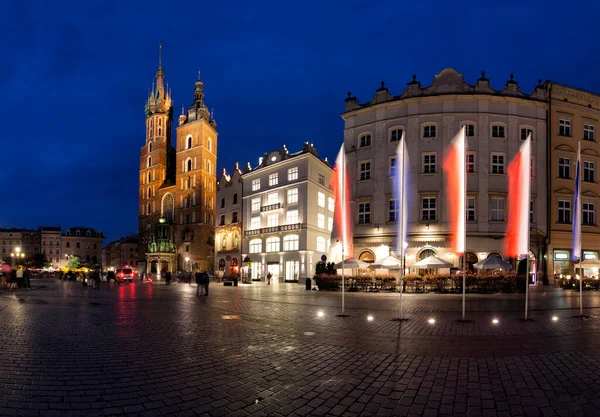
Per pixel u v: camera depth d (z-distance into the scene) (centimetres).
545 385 654
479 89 3884
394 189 3900
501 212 3734
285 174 5597
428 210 3784
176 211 9906
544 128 3931
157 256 9331
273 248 5666
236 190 6544
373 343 990
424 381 673
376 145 4050
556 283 3784
